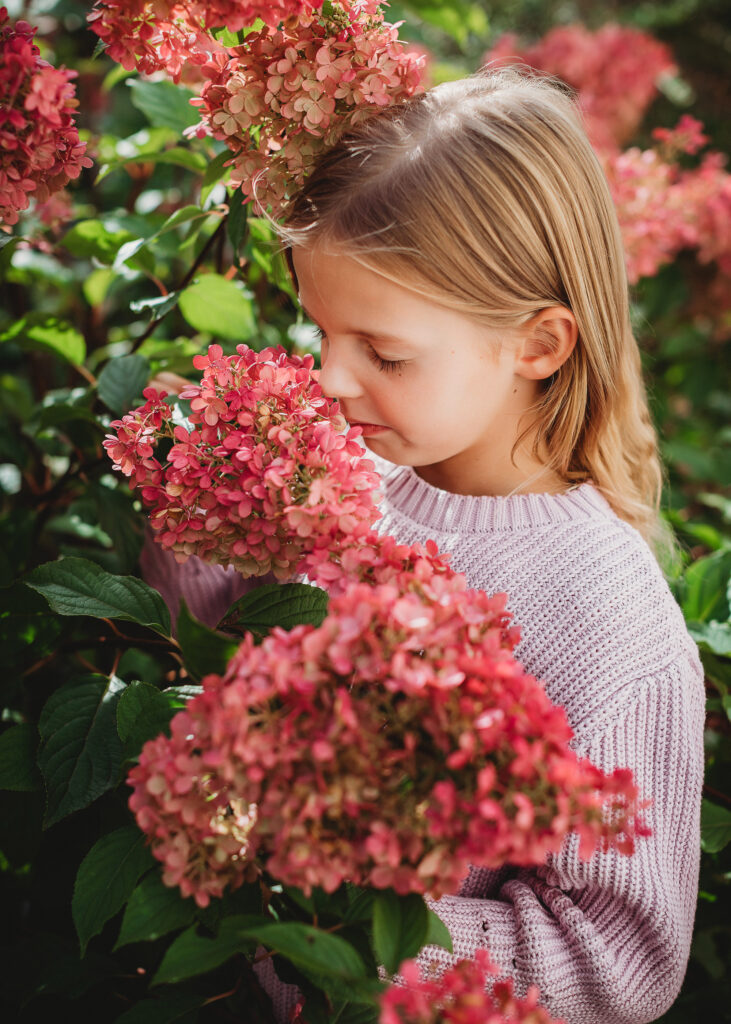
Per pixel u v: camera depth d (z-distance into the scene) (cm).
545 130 89
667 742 84
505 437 97
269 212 91
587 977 79
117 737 82
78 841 95
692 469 243
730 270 238
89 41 224
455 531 96
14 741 85
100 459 123
